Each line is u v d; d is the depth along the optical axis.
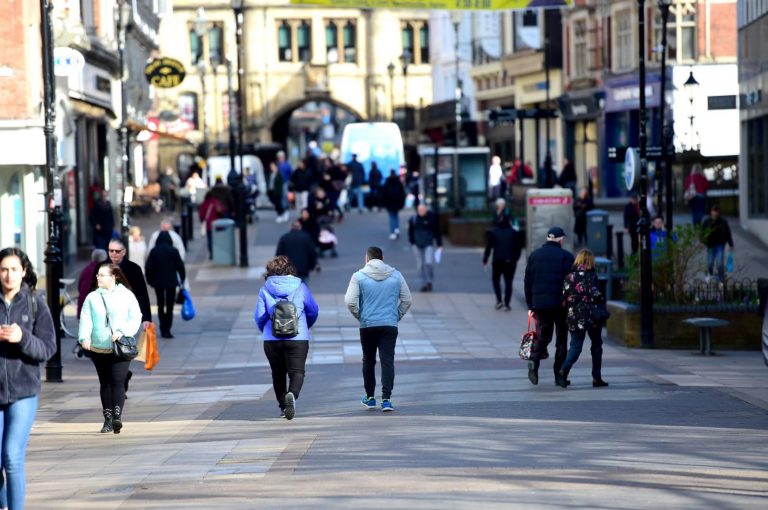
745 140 118.88
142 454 38.50
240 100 116.56
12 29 90.44
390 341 46.94
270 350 46.22
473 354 68.31
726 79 151.38
